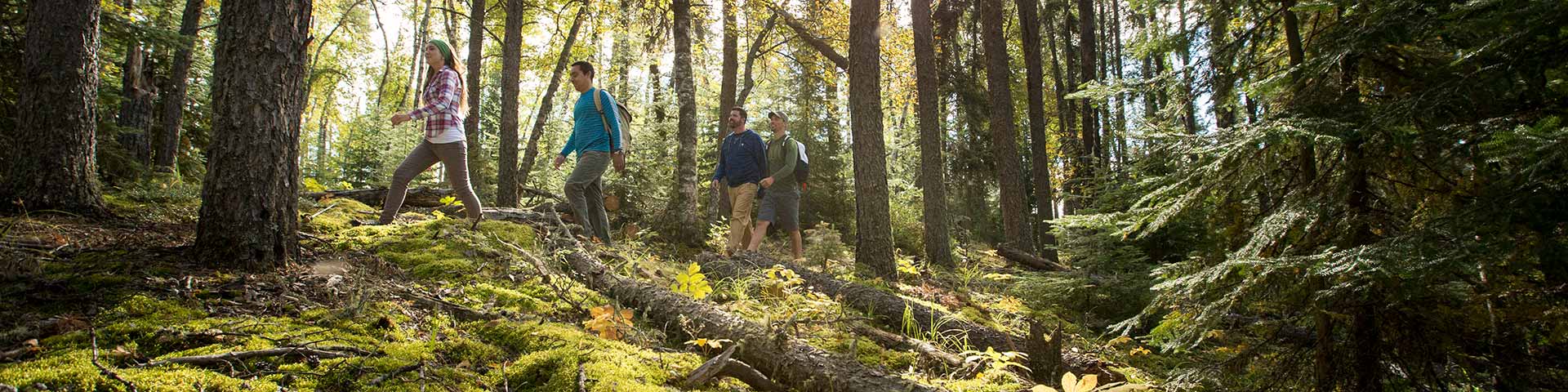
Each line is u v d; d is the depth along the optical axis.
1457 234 2.28
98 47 4.67
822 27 14.94
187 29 9.48
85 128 4.48
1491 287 2.51
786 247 10.05
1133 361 4.41
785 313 4.23
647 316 3.63
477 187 11.10
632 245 6.55
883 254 6.95
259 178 3.30
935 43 16.88
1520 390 2.46
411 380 2.35
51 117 4.30
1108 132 13.23
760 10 15.01
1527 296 2.49
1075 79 19.77
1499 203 2.22
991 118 12.91
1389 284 2.43
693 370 2.74
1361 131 2.62
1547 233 2.11
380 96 23.39
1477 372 2.59
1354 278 2.55
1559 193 2.11
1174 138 3.14
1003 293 6.94
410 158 5.27
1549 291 2.46
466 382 2.43
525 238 5.20
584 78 6.02
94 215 4.34
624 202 9.77
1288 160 3.15
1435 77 2.65
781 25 15.87
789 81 22.66
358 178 17.69
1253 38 3.41
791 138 7.07
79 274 2.88
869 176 7.07
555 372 2.53
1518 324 2.55
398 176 5.24
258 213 3.29
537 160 15.79
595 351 2.76
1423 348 2.58
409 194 7.29
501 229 5.26
